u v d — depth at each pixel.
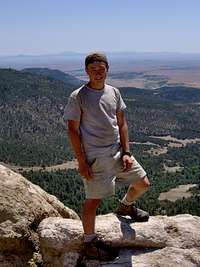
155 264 3.22
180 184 75.12
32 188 3.77
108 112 3.08
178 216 3.70
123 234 3.39
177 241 3.42
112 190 3.15
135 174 3.27
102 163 3.09
